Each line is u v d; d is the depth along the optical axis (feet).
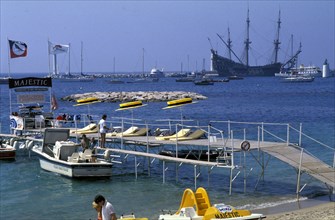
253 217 62.08
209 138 103.30
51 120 155.84
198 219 63.10
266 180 110.22
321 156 139.95
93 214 86.02
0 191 105.40
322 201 89.40
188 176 117.91
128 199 96.17
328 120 262.47
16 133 160.76
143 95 470.39
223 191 100.73
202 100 464.24
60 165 116.67
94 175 112.88
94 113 312.09
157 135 126.62
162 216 65.51
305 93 587.27
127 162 136.56
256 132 197.67
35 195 101.50
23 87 159.33
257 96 530.68
